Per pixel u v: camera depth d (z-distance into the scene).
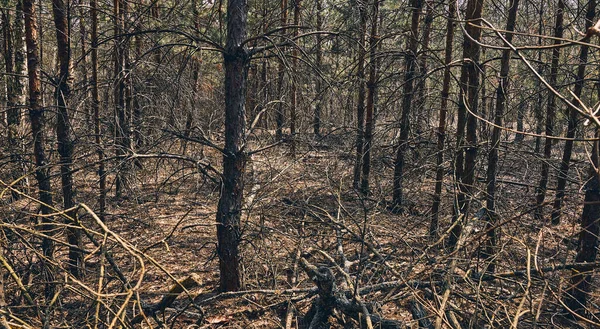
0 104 10.30
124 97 9.98
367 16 8.75
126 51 8.86
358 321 5.75
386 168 12.49
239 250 7.71
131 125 8.05
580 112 1.94
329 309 6.02
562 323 6.26
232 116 7.00
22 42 11.16
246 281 7.57
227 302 6.96
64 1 7.49
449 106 10.23
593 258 6.40
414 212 10.60
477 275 6.43
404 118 9.80
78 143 7.46
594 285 7.12
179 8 7.74
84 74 9.83
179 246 9.26
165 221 10.58
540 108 8.98
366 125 11.42
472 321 5.25
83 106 8.37
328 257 6.71
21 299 5.82
